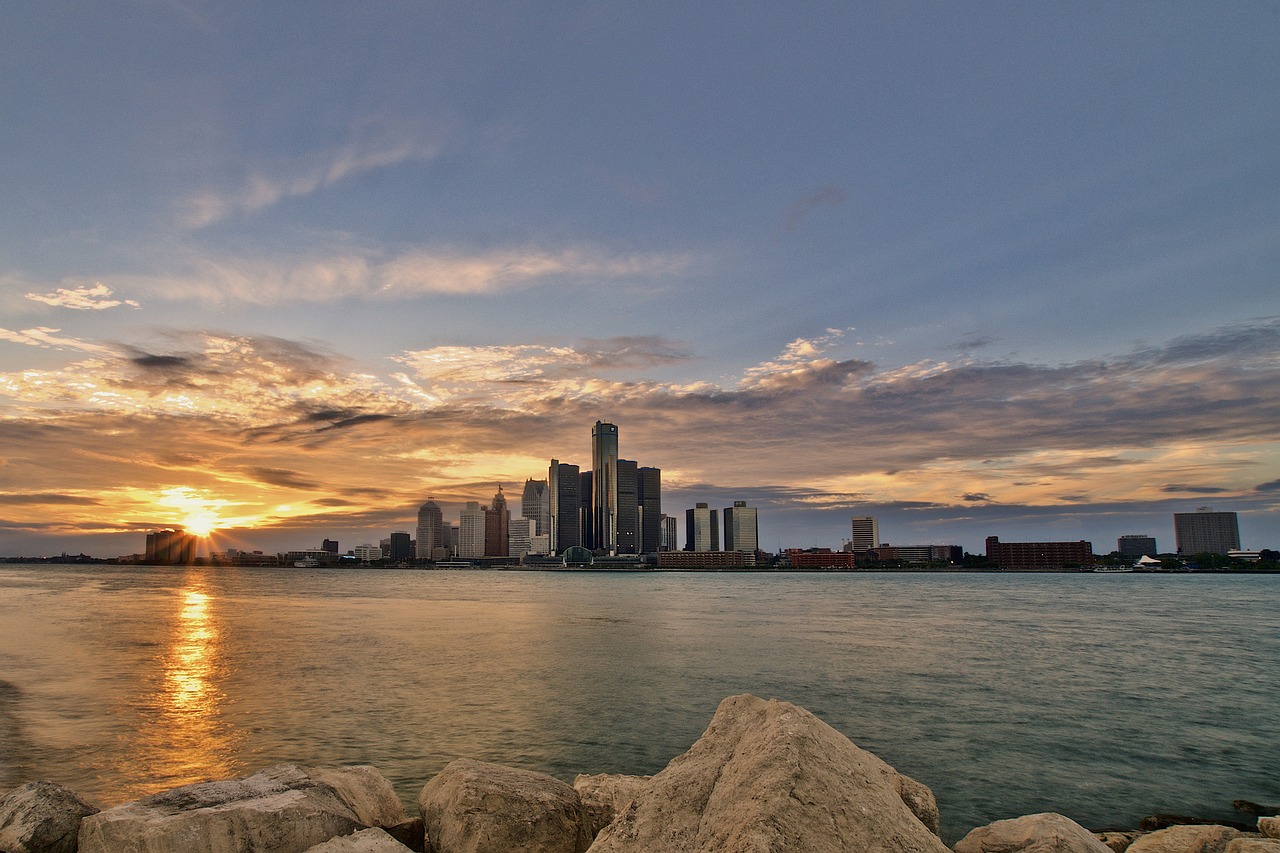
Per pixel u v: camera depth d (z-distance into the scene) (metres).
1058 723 35.56
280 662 54.75
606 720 34.91
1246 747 31.55
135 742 29.95
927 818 12.67
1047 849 11.47
